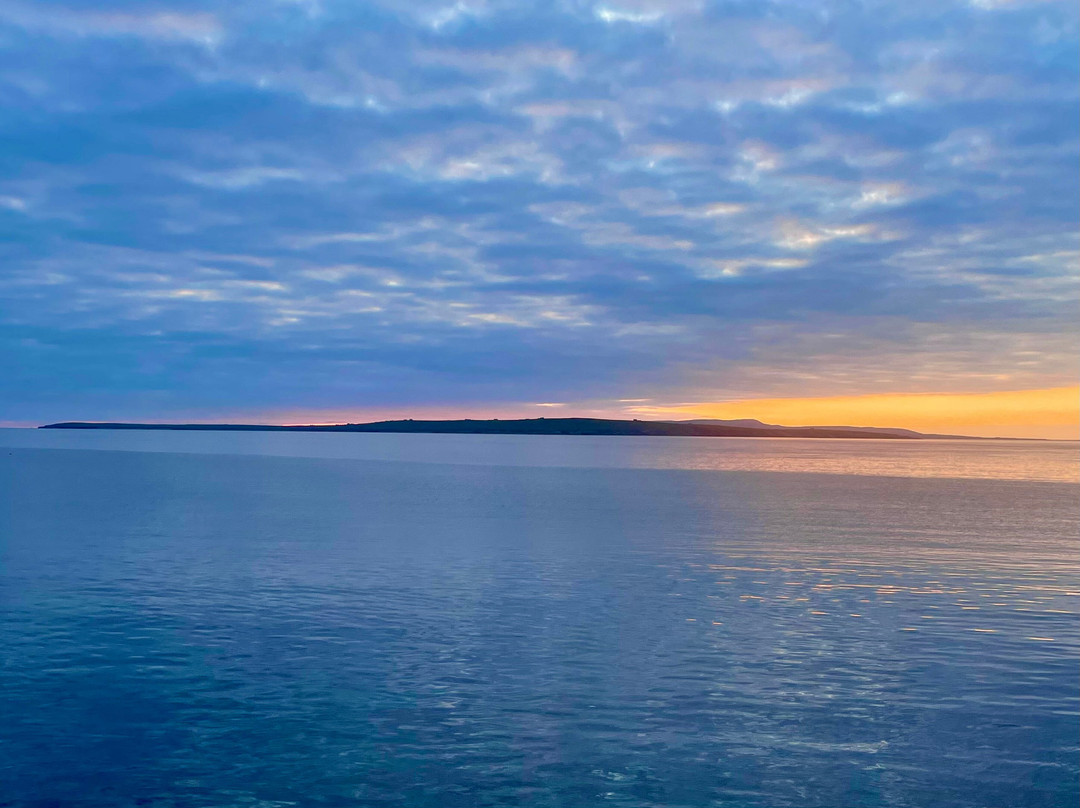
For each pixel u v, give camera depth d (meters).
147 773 8.63
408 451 146.00
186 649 12.97
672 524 31.02
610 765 8.88
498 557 22.33
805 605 16.50
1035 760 9.03
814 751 9.25
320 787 8.36
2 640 13.40
